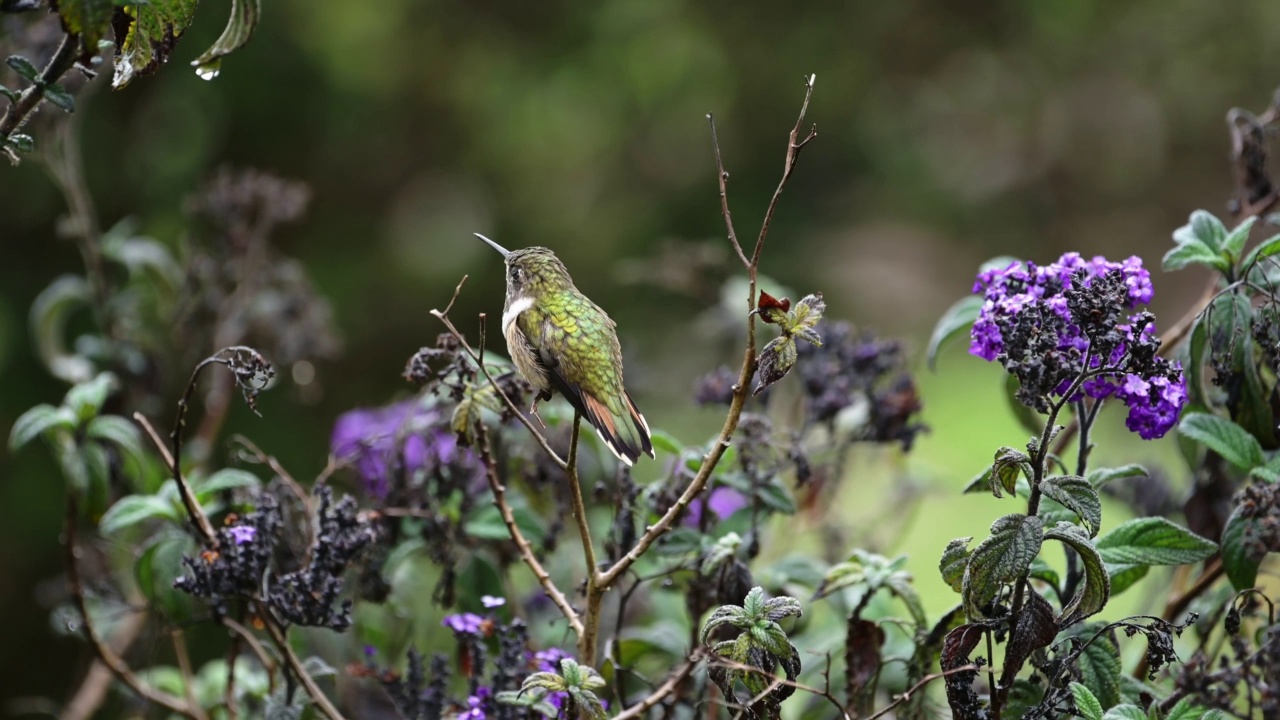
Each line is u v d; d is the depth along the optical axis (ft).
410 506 24.43
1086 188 102.68
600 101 82.33
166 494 22.86
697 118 84.43
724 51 84.38
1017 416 24.09
